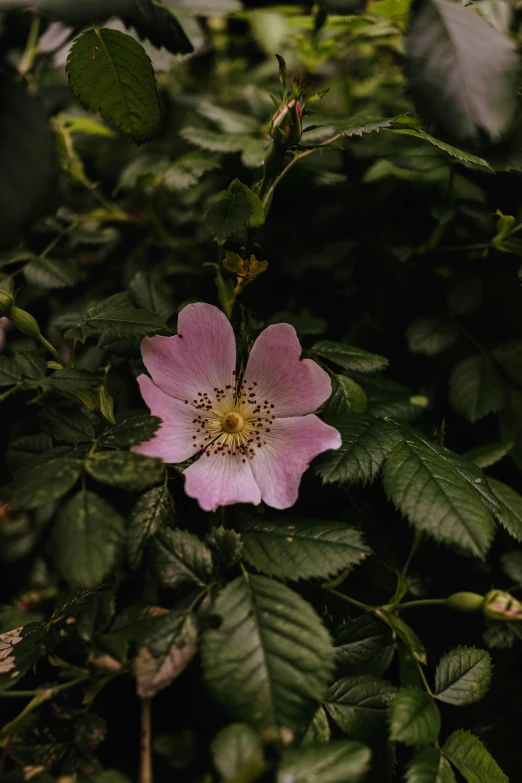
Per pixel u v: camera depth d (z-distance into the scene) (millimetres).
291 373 270
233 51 455
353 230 344
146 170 364
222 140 325
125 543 247
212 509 253
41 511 334
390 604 265
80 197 382
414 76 277
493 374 315
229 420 269
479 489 265
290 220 345
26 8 252
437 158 310
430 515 251
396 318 330
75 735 244
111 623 243
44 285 314
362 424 271
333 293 334
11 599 332
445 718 289
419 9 281
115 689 265
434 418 318
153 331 261
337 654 260
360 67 408
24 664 255
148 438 251
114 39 266
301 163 313
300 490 281
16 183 248
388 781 250
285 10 361
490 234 326
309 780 220
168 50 290
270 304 333
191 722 263
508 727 288
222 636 233
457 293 324
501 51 278
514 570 292
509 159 294
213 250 343
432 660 287
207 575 245
